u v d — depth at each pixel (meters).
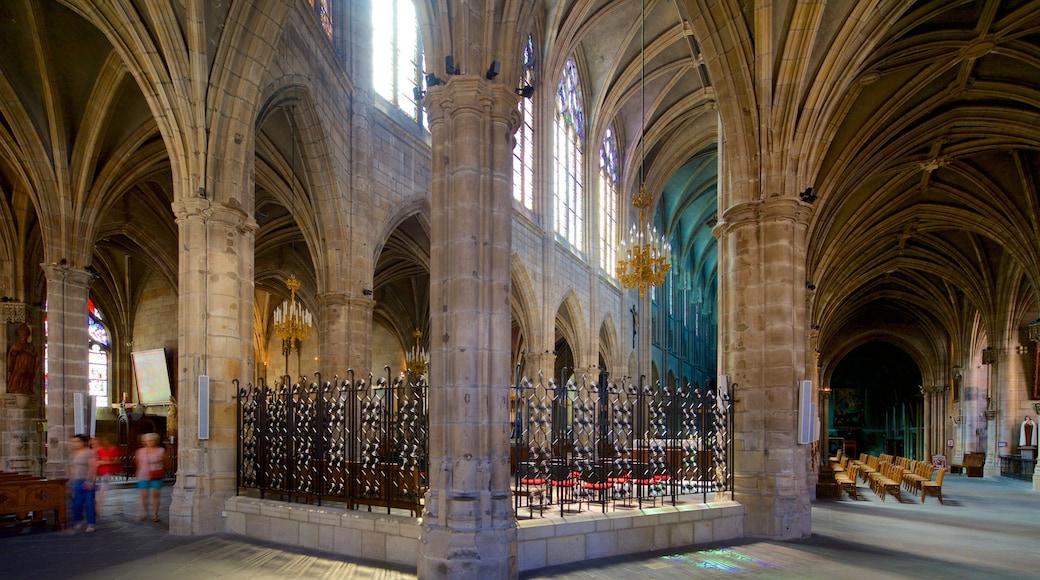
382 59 21.83
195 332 12.72
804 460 13.75
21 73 17.50
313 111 16.83
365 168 19.59
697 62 31.45
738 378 14.01
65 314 18.89
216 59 13.21
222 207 13.11
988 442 35.59
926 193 29.28
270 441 12.55
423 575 8.83
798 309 14.01
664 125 36.81
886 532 14.34
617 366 38.34
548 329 28.86
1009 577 10.08
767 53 13.90
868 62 16.88
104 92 18.03
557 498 12.70
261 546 11.06
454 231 9.48
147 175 21.22
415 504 10.19
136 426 29.50
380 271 32.75
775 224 13.96
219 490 12.56
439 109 9.83
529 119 29.14
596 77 34.53
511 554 9.05
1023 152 24.67
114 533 12.41
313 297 31.53
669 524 11.69
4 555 10.52
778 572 10.02
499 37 9.91
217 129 13.19
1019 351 33.69
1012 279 33.12
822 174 20.09
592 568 9.88
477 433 9.09
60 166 18.62
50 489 12.87
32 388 22.23
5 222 22.09
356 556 10.28
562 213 32.38
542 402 10.93
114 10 13.24
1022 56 18.38
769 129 14.10
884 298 47.84
